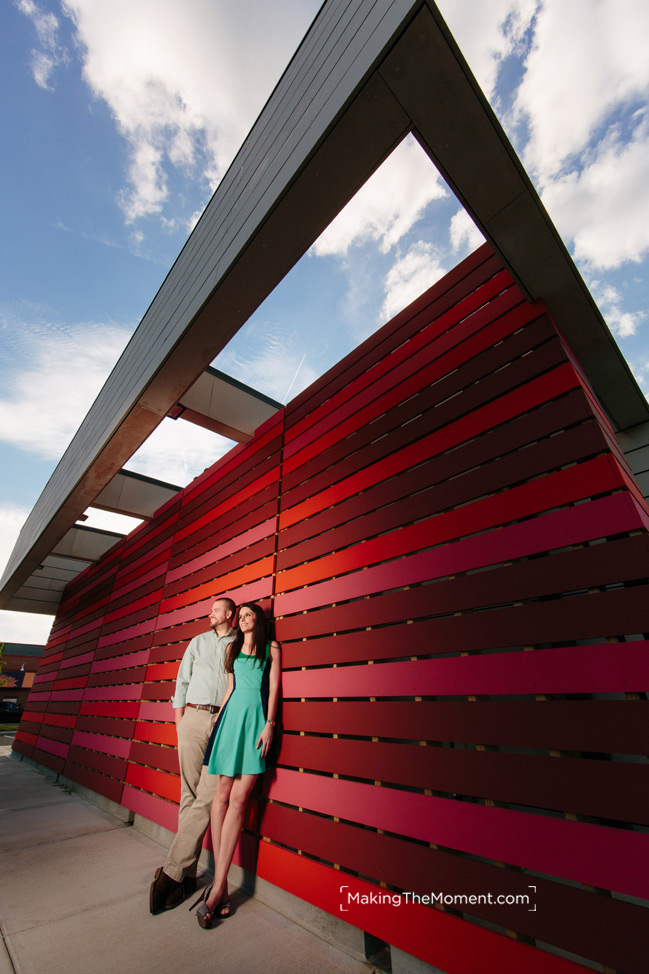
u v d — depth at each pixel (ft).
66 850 8.08
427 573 5.25
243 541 9.54
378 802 4.81
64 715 17.95
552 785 3.54
